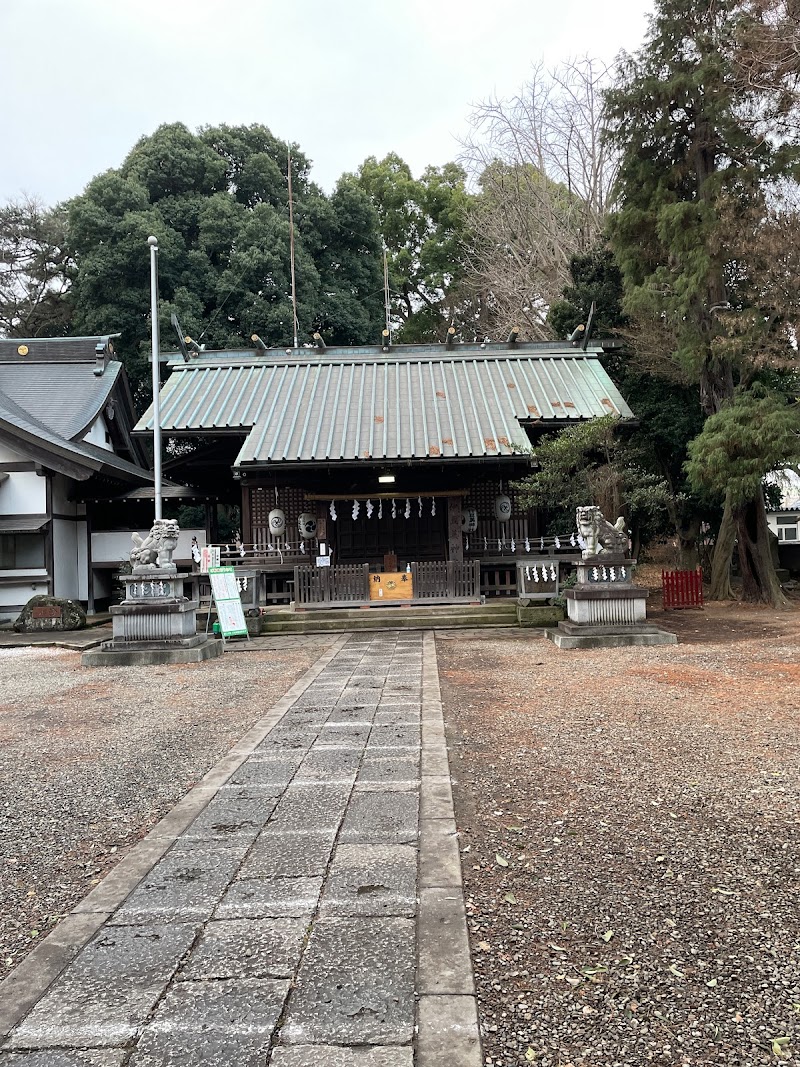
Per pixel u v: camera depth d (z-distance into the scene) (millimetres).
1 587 17547
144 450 24938
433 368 19719
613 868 3662
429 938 3035
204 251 26109
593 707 7090
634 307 15961
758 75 12711
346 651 11492
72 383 21328
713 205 14188
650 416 18391
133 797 5098
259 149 30562
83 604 19281
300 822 4410
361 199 31656
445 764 5387
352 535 17922
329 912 3295
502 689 8141
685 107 14805
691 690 7719
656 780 4930
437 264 35188
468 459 15164
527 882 3539
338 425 16609
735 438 13305
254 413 17328
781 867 3619
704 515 19484
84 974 2867
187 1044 2420
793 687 7641
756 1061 2314
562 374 18875
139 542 12031
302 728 6711
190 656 11203
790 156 13391
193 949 3025
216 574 13008
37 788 5352
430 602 14742
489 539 17922
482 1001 2633
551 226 26438
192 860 3920
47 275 29859
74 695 8938
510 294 27344
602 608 11570
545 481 15109
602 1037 2436
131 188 25109
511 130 27500
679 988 2688
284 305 25938
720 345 13750
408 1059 2307
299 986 2729
